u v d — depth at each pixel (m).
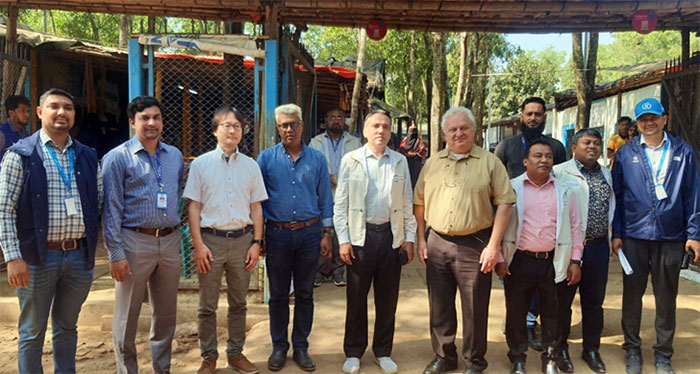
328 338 4.08
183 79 5.75
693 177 3.41
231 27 6.62
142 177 3.12
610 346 3.90
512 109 31.00
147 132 3.12
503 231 3.17
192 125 6.01
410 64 17.69
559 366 3.49
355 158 3.41
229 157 3.34
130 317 3.15
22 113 5.23
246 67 5.34
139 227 3.12
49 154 2.94
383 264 3.43
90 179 3.05
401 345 3.96
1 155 4.95
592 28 5.71
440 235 3.35
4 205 2.81
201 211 3.34
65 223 2.96
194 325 4.63
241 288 3.44
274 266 3.51
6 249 2.79
